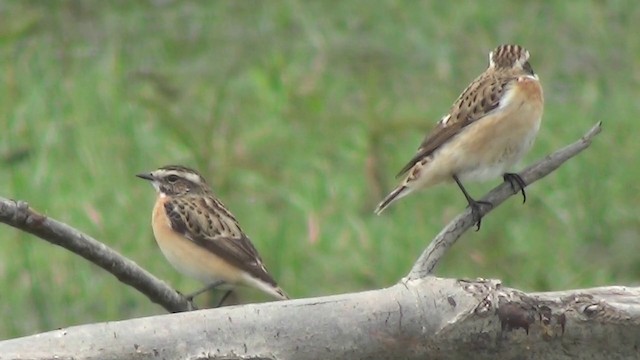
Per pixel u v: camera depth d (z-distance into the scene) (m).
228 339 5.89
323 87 14.85
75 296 12.05
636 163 14.48
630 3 16.78
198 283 12.14
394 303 6.09
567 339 6.24
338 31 15.78
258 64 15.09
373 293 6.13
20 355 5.65
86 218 12.45
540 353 6.26
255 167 13.37
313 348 5.98
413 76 15.55
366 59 15.53
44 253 12.10
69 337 5.74
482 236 13.66
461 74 15.84
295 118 14.19
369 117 14.14
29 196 12.62
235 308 5.96
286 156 13.68
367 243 12.88
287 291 12.54
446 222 13.47
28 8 15.47
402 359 6.14
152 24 15.64
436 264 7.22
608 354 6.30
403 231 13.16
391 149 14.11
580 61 16.27
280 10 15.86
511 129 10.59
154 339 5.81
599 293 6.32
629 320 6.23
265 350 5.91
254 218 12.94
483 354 6.21
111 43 15.11
